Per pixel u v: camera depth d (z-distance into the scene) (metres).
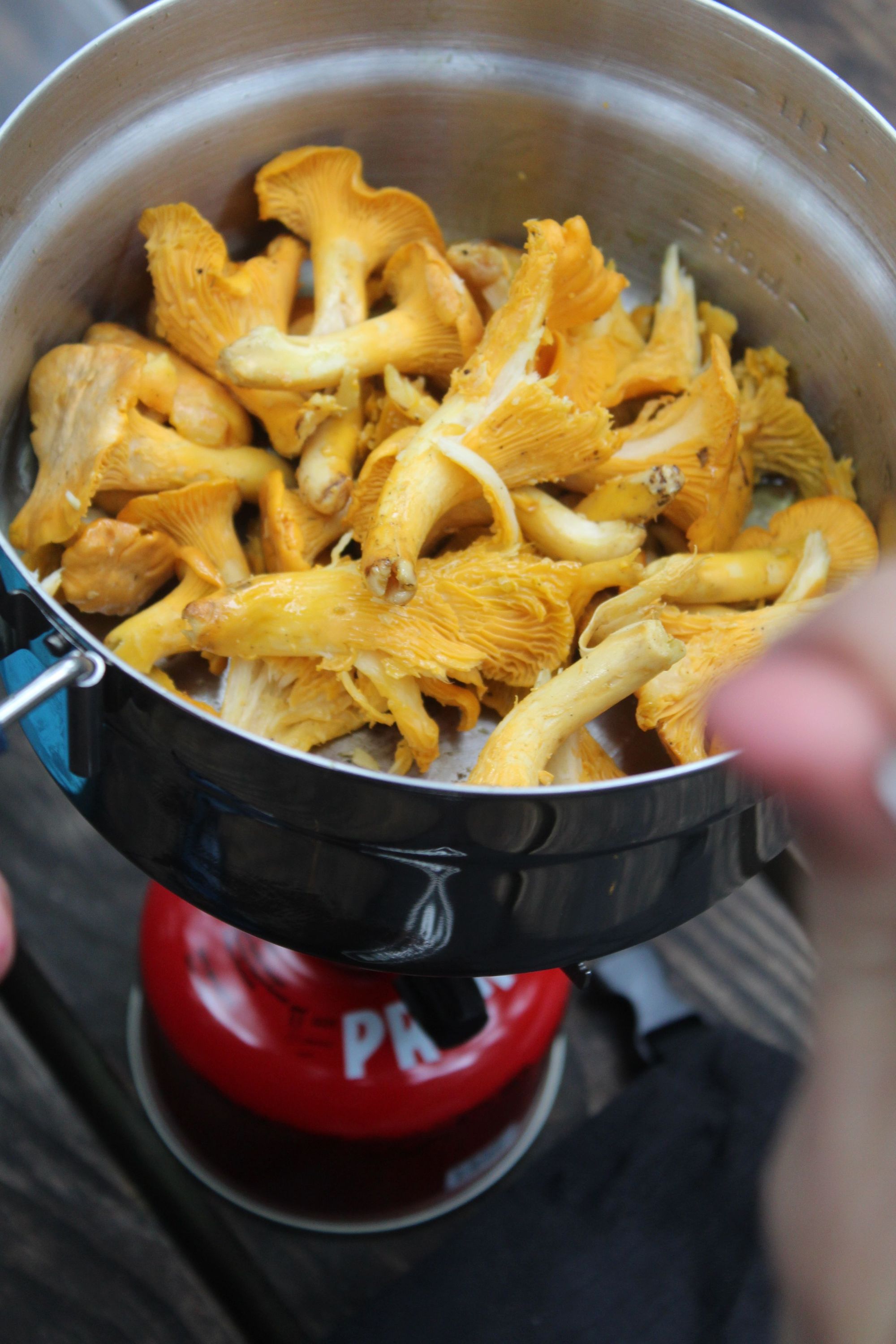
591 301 0.33
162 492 0.32
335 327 0.34
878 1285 0.16
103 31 0.38
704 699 0.31
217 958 0.36
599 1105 0.41
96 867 0.43
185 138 0.33
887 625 0.14
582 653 0.31
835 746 0.14
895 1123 0.16
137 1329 0.38
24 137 0.30
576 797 0.26
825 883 0.16
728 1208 0.36
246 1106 0.35
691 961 0.42
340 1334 0.35
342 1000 0.35
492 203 0.37
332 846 0.27
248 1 0.32
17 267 0.31
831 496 0.34
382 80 0.34
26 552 0.31
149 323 0.35
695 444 0.33
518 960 0.29
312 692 0.31
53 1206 0.39
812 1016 0.17
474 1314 0.35
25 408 0.32
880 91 0.39
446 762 0.32
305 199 0.34
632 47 0.34
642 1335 0.35
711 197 0.35
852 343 0.33
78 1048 0.38
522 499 0.32
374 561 0.29
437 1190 0.38
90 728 0.27
